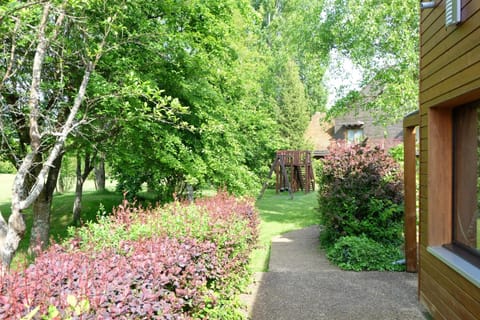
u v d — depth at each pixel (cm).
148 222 393
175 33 609
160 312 199
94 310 167
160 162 707
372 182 676
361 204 670
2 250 285
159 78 627
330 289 474
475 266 306
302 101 2264
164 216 425
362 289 473
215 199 610
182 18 651
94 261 240
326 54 1217
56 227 955
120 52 574
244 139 946
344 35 1113
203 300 302
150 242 294
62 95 547
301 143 2203
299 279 517
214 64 714
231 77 820
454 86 319
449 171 378
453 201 375
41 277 197
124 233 351
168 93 651
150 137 635
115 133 641
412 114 505
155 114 464
